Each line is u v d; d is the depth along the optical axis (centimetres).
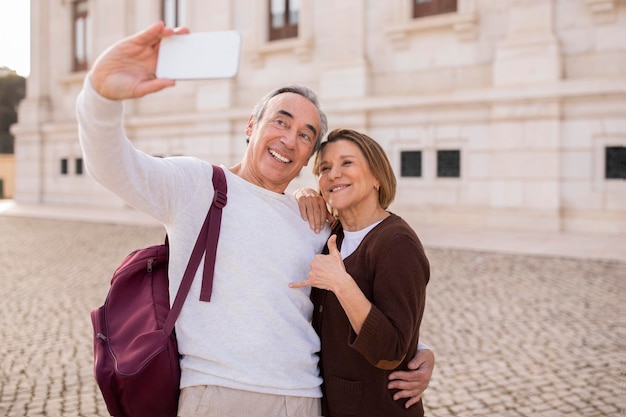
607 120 1263
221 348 190
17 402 411
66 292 774
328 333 209
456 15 1448
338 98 1609
